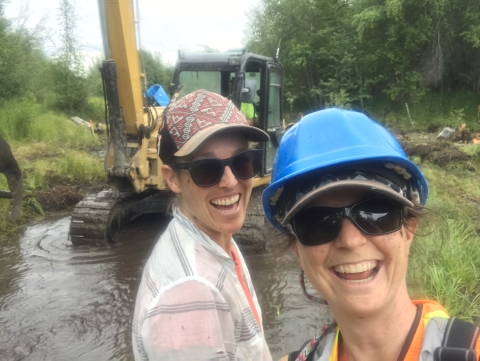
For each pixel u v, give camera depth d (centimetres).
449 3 2178
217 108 162
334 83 2516
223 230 167
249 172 172
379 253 111
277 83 744
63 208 827
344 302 112
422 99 2344
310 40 2648
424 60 2362
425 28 2206
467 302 390
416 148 1191
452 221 544
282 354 354
